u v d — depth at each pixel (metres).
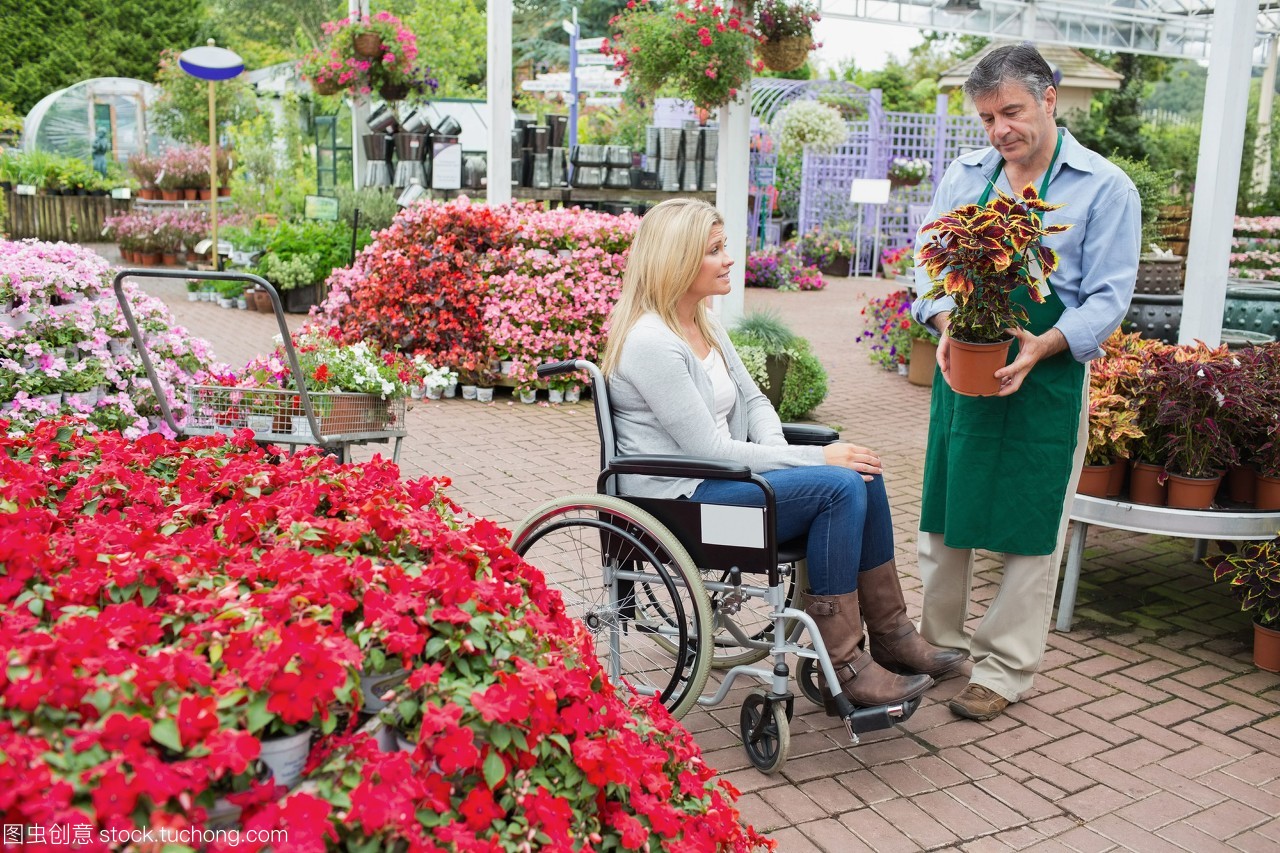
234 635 1.60
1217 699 3.37
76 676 1.48
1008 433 3.08
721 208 7.40
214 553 2.01
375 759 1.52
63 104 19.97
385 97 11.79
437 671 1.65
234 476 2.54
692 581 2.70
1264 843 2.59
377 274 7.61
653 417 2.94
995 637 3.23
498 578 2.05
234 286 11.17
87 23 27.86
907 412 7.47
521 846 1.54
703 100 7.09
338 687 1.52
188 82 19.69
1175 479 3.75
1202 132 4.94
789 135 16.80
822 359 9.60
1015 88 2.88
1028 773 2.89
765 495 2.69
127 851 1.29
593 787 1.71
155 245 13.65
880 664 3.06
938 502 3.35
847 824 2.61
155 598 1.86
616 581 2.96
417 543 2.06
